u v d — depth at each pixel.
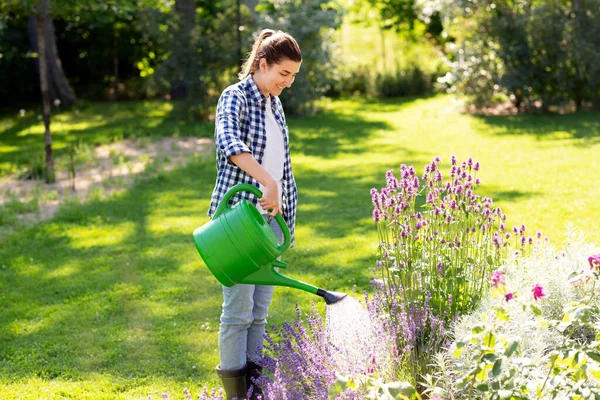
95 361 3.73
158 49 17.84
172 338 4.00
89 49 18.23
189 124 13.29
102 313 4.43
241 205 2.64
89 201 7.58
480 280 3.38
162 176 8.68
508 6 13.19
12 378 3.56
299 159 9.65
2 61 16.67
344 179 8.29
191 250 5.72
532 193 6.98
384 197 3.32
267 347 3.11
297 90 13.91
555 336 2.78
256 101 2.86
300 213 6.78
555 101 12.97
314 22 13.77
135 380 3.51
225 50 13.47
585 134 10.50
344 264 5.17
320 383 2.64
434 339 3.00
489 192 7.11
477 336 2.22
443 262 3.31
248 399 2.87
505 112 13.43
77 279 5.09
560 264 3.33
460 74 13.45
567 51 12.84
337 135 11.65
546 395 2.32
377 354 2.78
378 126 12.55
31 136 12.62
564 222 5.81
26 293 4.83
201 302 4.56
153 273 5.16
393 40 21.08
